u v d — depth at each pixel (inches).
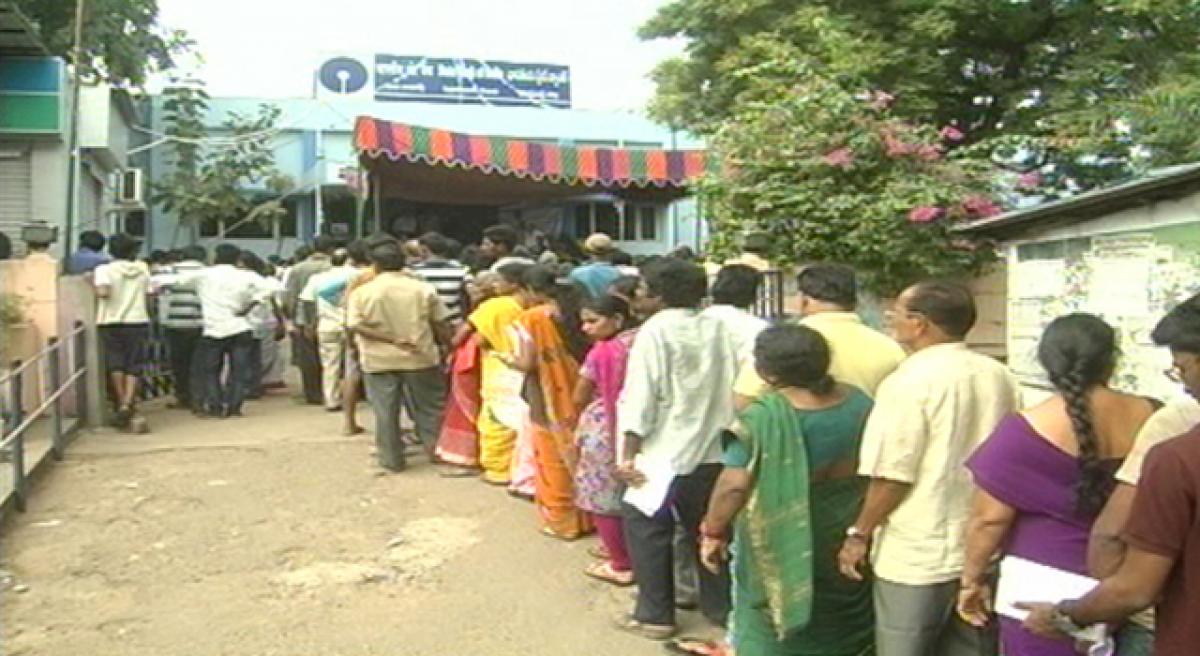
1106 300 183.9
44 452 327.9
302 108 988.6
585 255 401.1
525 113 1042.7
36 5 738.8
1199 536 95.4
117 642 203.6
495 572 242.8
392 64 1032.2
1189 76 423.8
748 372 179.8
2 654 196.4
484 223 866.8
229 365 418.6
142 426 379.2
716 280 220.5
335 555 254.1
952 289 145.9
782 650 156.2
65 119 572.7
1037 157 441.1
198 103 926.4
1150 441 111.7
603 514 231.1
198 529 271.6
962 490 141.6
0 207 561.6
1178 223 169.8
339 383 429.1
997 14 493.7
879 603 145.4
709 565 159.0
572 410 263.0
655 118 593.3
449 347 338.0
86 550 254.7
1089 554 116.0
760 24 530.6
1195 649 95.7
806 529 147.6
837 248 337.7
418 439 357.7
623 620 211.9
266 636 207.2
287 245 986.1
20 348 372.8
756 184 353.1
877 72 472.7
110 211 737.0
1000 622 128.3
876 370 169.3
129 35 824.9
